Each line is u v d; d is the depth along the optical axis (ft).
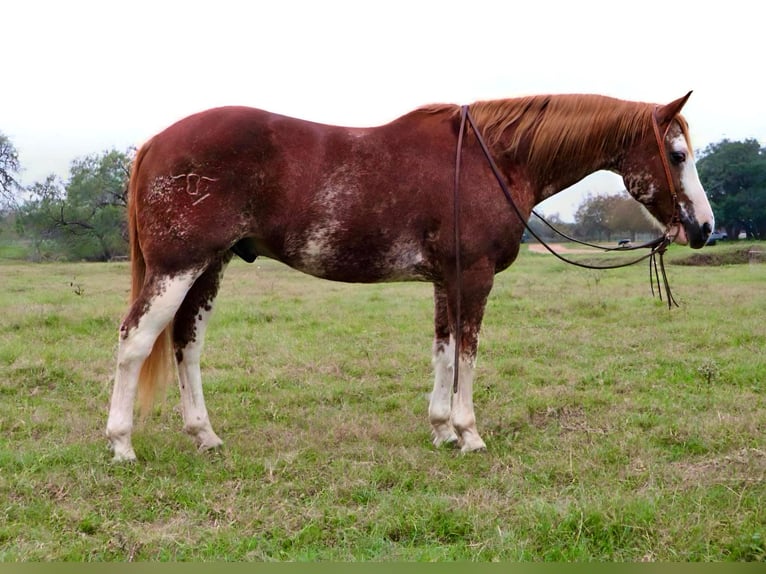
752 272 51.03
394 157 13.41
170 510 11.02
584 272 53.88
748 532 9.68
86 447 13.44
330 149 13.20
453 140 13.87
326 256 13.44
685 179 14.51
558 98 14.69
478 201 13.55
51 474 12.02
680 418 15.44
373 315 30.66
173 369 14.32
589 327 27.73
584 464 12.65
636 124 14.53
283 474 12.53
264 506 11.09
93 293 39.19
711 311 30.09
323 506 11.05
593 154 14.78
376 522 10.44
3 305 32.30
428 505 10.85
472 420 14.10
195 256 12.71
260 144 12.82
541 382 19.66
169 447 13.78
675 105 14.21
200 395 14.32
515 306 32.91
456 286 13.69
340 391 18.62
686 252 67.82
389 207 13.23
